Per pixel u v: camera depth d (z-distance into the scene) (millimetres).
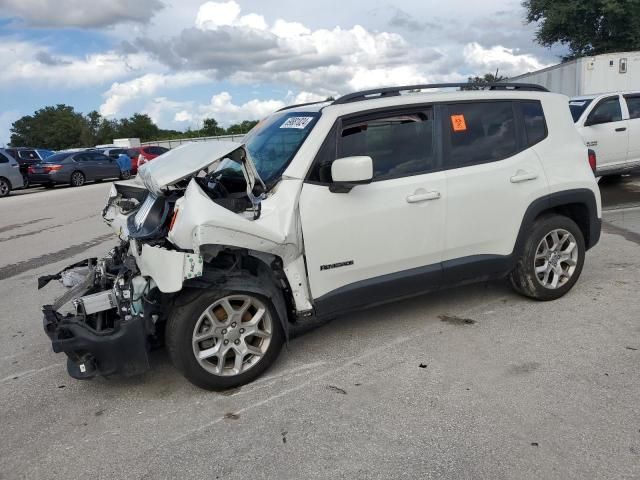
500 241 4473
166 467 2869
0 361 4391
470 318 4578
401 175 4066
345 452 2895
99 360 3359
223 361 3590
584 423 3025
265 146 4219
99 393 3719
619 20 25953
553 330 4250
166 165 3715
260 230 3479
